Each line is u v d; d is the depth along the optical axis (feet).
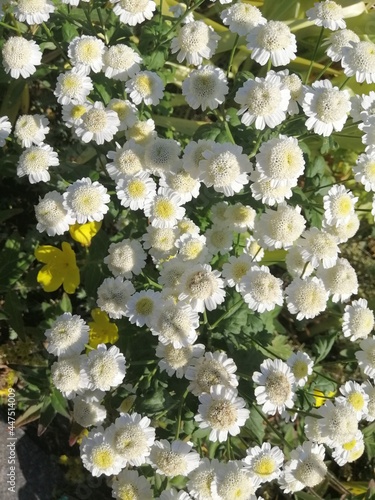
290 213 0.71
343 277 0.73
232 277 0.74
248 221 0.78
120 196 0.71
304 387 0.79
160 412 0.69
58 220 0.71
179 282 0.70
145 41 0.85
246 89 0.71
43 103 1.03
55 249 0.83
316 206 0.80
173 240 0.73
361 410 0.71
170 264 0.71
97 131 0.72
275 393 0.66
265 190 0.70
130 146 0.72
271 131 0.78
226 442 0.73
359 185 1.07
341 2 1.01
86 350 0.78
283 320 1.09
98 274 0.84
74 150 0.93
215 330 0.75
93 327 0.78
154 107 0.91
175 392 0.71
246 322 0.76
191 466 0.65
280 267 1.09
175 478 0.70
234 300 0.75
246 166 0.69
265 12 1.08
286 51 0.74
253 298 0.70
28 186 1.04
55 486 0.96
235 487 0.63
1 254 0.88
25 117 0.74
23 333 0.87
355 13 1.01
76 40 0.74
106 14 0.87
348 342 1.02
